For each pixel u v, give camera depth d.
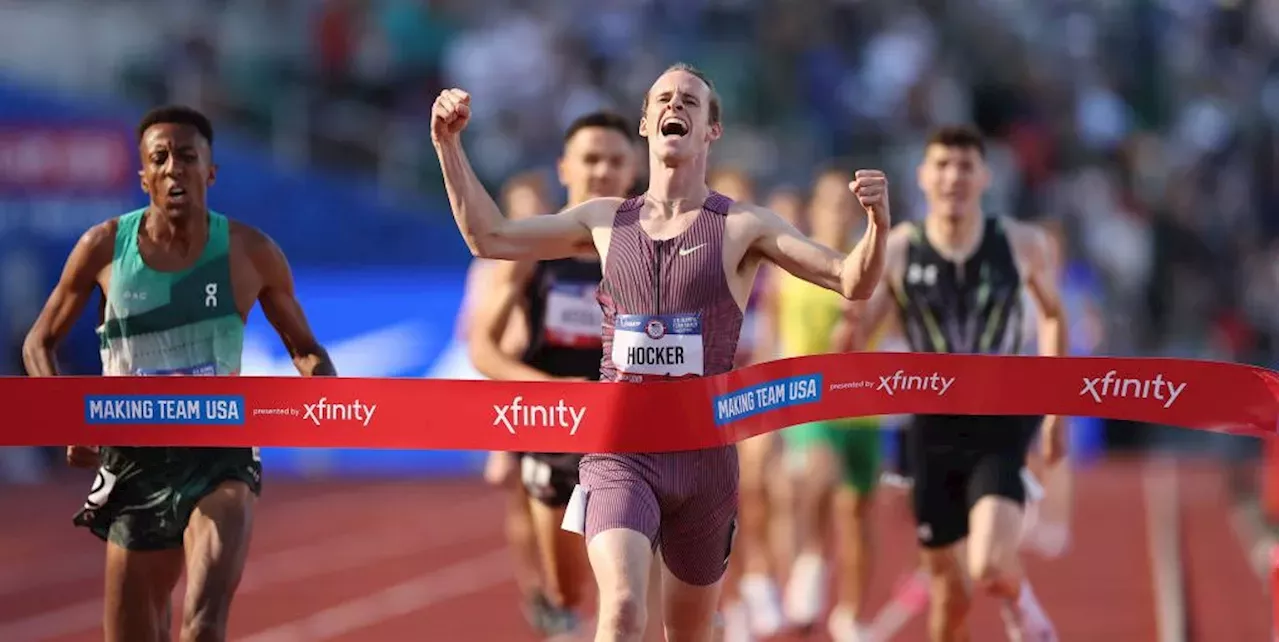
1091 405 18.36
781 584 33.81
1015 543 22.75
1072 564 40.75
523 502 30.11
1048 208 77.19
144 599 19.30
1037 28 89.38
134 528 19.00
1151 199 82.00
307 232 66.06
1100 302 67.94
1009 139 79.69
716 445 17.45
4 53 63.41
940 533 23.75
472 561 41.59
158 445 18.30
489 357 24.23
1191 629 32.16
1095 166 82.81
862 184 16.11
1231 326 73.50
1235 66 92.19
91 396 18.33
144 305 19.14
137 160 61.44
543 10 76.75
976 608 33.84
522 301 25.16
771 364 17.98
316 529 47.75
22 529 48.09
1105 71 89.12
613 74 74.88
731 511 17.94
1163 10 92.50
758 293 36.47
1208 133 88.19
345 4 70.06
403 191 68.19
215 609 18.22
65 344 59.47
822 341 32.12
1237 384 18.23
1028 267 24.27
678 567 18.11
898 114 77.19
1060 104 83.56
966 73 82.00
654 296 17.50
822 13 79.00
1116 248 77.38
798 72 76.19
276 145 66.62
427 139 70.00
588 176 24.91
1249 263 81.38
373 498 55.41
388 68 70.75
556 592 25.33
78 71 64.44
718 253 17.44
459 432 17.89
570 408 17.66
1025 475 23.64
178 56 65.88
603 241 17.78
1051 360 18.38
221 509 18.81
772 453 33.28
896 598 35.97
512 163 70.06
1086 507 51.97
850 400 18.45
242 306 19.47
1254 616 33.62
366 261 66.62
